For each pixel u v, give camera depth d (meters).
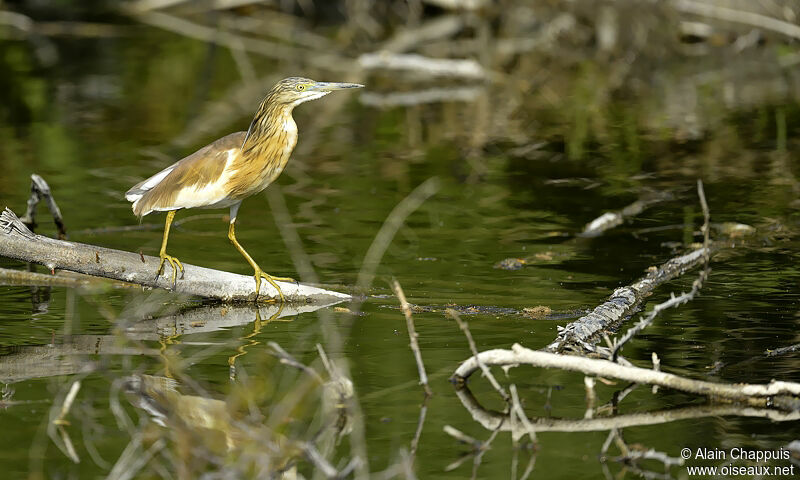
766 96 22.47
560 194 15.16
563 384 8.32
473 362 8.12
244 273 11.37
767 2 26.94
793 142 18.06
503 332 9.41
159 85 24.39
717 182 15.57
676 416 7.68
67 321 9.85
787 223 13.27
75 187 15.31
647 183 15.66
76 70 25.95
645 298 10.39
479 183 15.89
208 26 30.91
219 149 10.09
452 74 25.36
